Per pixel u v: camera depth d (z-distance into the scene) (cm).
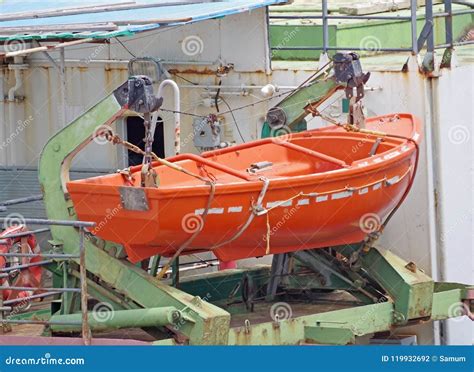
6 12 1709
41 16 1631
